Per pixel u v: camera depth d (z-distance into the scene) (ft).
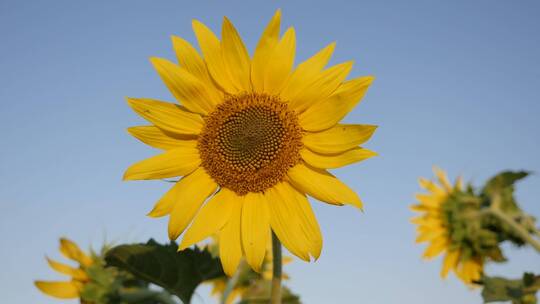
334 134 2.41
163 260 2.60
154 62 2.46
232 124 2.52
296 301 3.39
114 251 2.53
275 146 2.48
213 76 2.48
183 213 2.43
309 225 2.39
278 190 2.48
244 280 3.56
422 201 3.31
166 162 2.48
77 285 3.08
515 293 2.49
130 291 3.01
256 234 2.42
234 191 2.51
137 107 2.48
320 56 2.46
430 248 3.14
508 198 2.38
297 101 2.47
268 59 2.47
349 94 2.38
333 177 2.41
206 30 2.48
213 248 3.38
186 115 2.52
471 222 2.48
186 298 2.68
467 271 2.69
